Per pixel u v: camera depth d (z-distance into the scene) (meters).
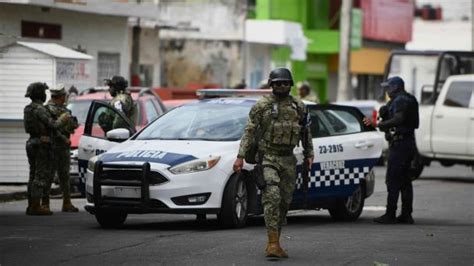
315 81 111.56
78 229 30.58
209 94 34.94
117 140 33.16
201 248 26.33
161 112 47.91
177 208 29.44
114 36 70.19
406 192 33.94
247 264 24.02
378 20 114.56
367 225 33.34
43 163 35.19
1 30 58.88
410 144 33.66
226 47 88.81
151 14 71.00
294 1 104.06
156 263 24.06
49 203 37.50
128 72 72.12
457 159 54.00
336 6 112.69
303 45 98.62
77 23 65.88
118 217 31.12
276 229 24.78
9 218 34.03
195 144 30.62
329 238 28.97
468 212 38.16
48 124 35.09
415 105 33.69
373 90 121.44
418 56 59.66
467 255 26.14
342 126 34.66
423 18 146.38
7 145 45.38
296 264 24.14
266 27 91.12
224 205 30.09
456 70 58.28
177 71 89.19
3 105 45.69
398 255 25.89
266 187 24.78
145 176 29.39
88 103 46.06
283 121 24.97
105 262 24.22
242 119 31.86
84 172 35.00
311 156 26.17
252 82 92.56
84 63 48.97
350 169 34.38
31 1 58.19
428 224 33.84
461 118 53.56
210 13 88.81
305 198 26.77
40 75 45.91
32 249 26.19
